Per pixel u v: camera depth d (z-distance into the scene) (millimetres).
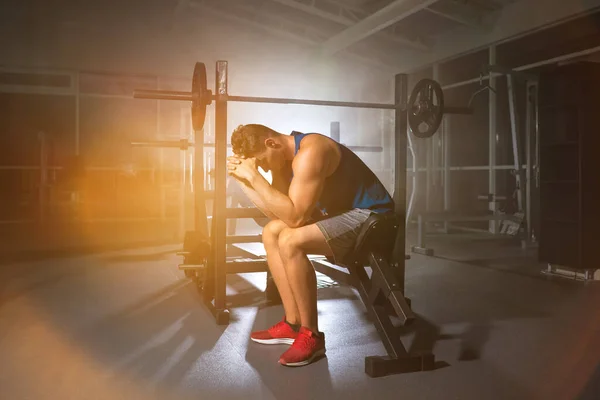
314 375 2055
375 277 2113
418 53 8734
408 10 6801
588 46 6105
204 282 3219
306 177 2051
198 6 8523
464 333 2623
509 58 7164
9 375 2037
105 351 2328
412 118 3012
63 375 2041
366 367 2084
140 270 4387
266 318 2908
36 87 9234
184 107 5973
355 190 2205
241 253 4656
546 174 4227
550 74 4141
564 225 4102
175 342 2463
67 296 3414
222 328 2703
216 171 2787
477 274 4277
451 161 8656
